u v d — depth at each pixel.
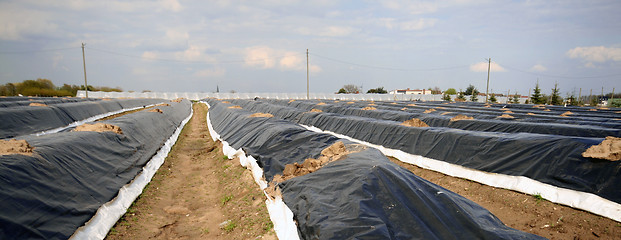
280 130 10.41
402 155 11.51
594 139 7.53
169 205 8.00
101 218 6.17
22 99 32.09
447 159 10.05
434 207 4.89
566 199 7.09
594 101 55.53
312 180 6.38
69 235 5.22
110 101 30.66
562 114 20.47
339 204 5.29
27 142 6.61
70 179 6.35
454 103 39.16
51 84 61.03
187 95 73.88
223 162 11.75
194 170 11.51
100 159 8.04
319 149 8.67
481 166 9.07
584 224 6.41
